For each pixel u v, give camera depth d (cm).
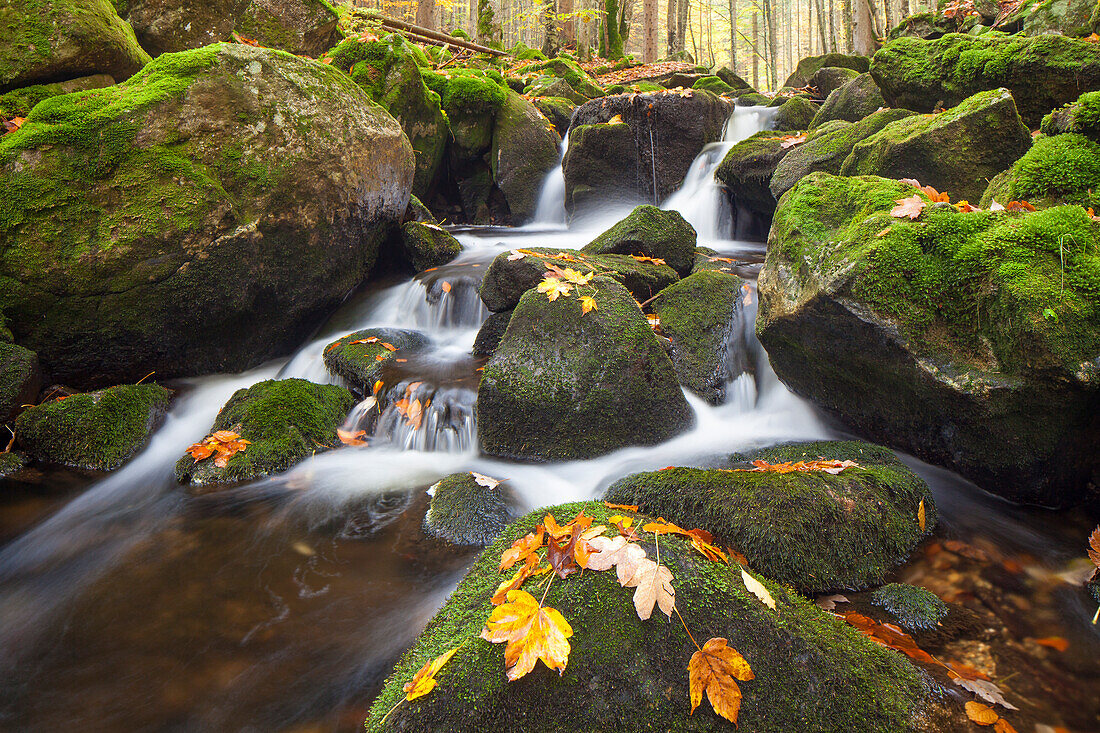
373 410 462
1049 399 273
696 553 221
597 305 409
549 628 187
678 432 406
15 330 453
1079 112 378
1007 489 317
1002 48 584
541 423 391
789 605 210
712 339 477
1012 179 381
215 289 493
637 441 394
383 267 686
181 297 482
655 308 516
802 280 360
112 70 582
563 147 1094
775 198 677
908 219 334
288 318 557
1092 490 302
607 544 216
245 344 543
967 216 317
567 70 1458
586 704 175
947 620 242
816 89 1328
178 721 217
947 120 496
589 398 387
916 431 343
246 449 405
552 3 2117
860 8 1705
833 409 388
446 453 421
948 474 344
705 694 177
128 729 214
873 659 197
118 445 423
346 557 311
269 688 230
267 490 380
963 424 311
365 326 608
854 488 292
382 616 268
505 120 1020
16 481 396
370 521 342
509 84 1404
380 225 629
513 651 184
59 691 232
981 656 224
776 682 181
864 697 184
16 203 437
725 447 397
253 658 246
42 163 442
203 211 474
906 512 295
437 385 454
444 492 347
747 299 511
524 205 1023
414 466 405
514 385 395
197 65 482
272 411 433
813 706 179
